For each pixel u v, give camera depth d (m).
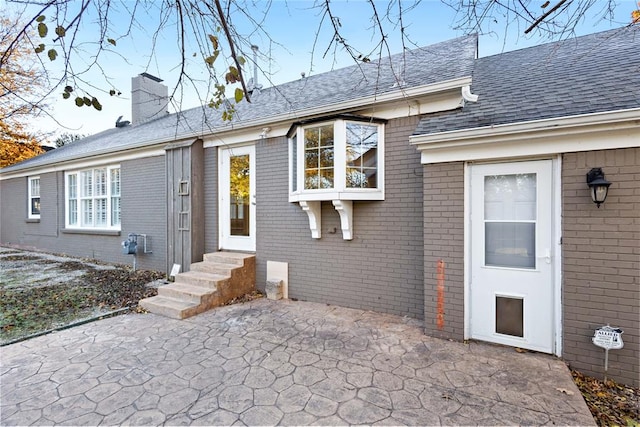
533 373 2.88
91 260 8.70
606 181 2.76
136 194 7.71
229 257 5.66
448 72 4.46
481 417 2.31
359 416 2.32
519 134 3.14
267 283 5.43
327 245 5.04
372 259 4.68
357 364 3.07
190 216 6.21
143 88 10.81
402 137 4.46
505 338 3.45
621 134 2.81
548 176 3.22
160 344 3.54
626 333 2.81
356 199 4.47
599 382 2.88
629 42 4.54
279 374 2.90
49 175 9.94
